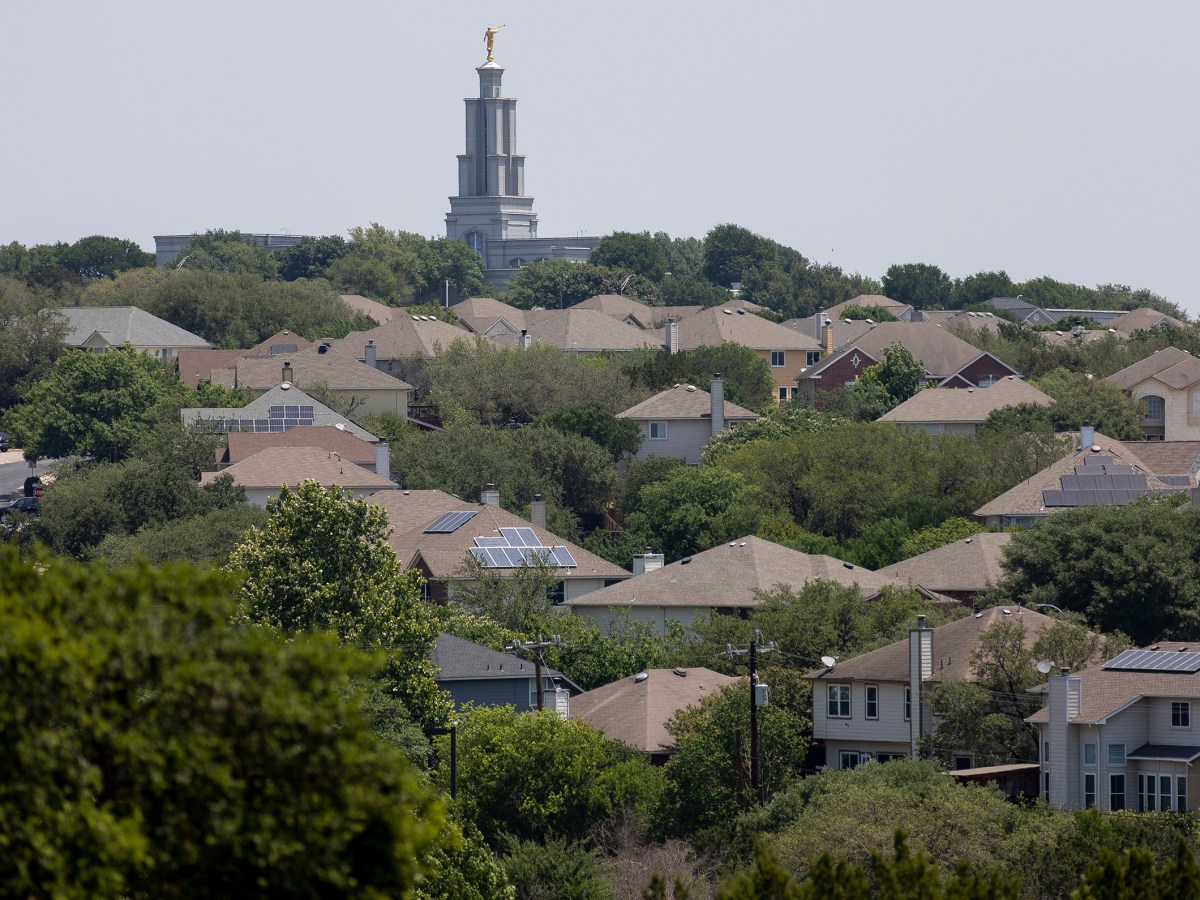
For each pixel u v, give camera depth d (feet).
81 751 189.06
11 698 184.75
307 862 193.16
